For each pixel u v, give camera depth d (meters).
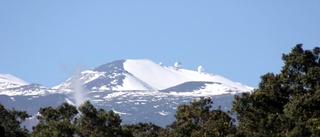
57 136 178.38
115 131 186.50
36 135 181.50
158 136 195.12
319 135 161.12
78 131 183.62
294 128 164.62
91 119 187.75
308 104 172.75
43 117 192.88
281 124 171.00
